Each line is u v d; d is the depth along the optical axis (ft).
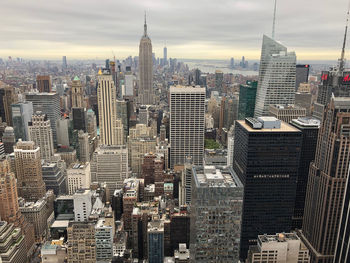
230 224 629.10
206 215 623.77
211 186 612.29
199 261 652.48
